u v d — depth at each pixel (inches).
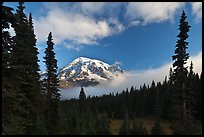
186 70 1076.5
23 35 967.6
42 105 1147.9
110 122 2586.1
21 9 994.1
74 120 1846.7
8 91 705.0
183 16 1101.1
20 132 746.8
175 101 1053.8
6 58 713.0
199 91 1877.5
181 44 1085.8
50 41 1384.1
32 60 976.3
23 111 776.9
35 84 1013.8
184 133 974.4
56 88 1343.5
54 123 1267.2
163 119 2484.0
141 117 3139.8
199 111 1750.7
